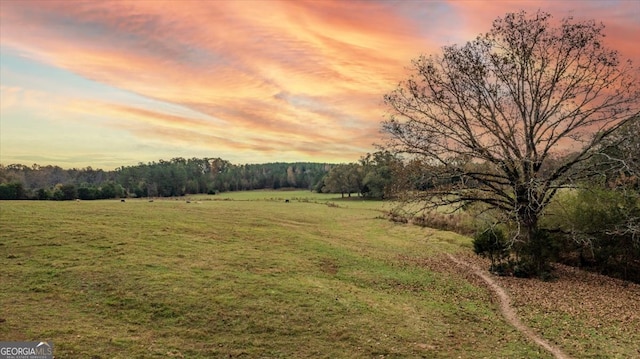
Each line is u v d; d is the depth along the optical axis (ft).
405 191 93.04
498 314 54.03
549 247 80.18
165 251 78.69
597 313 54.34
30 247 73.77
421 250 108.17
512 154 86.02
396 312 52.29
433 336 44.62
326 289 60.75
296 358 38.42
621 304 59.21
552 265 85.51
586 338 44.91
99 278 58.44
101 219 112.88
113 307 49.21
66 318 45.03
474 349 41.29
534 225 82.43
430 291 64.90
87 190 337.93
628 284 73.97
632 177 80.48
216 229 114.83
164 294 53.11
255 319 47.19
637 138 78.13
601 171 76.07
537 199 80.48
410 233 141.49
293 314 49.19
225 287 57.72
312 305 52.54
